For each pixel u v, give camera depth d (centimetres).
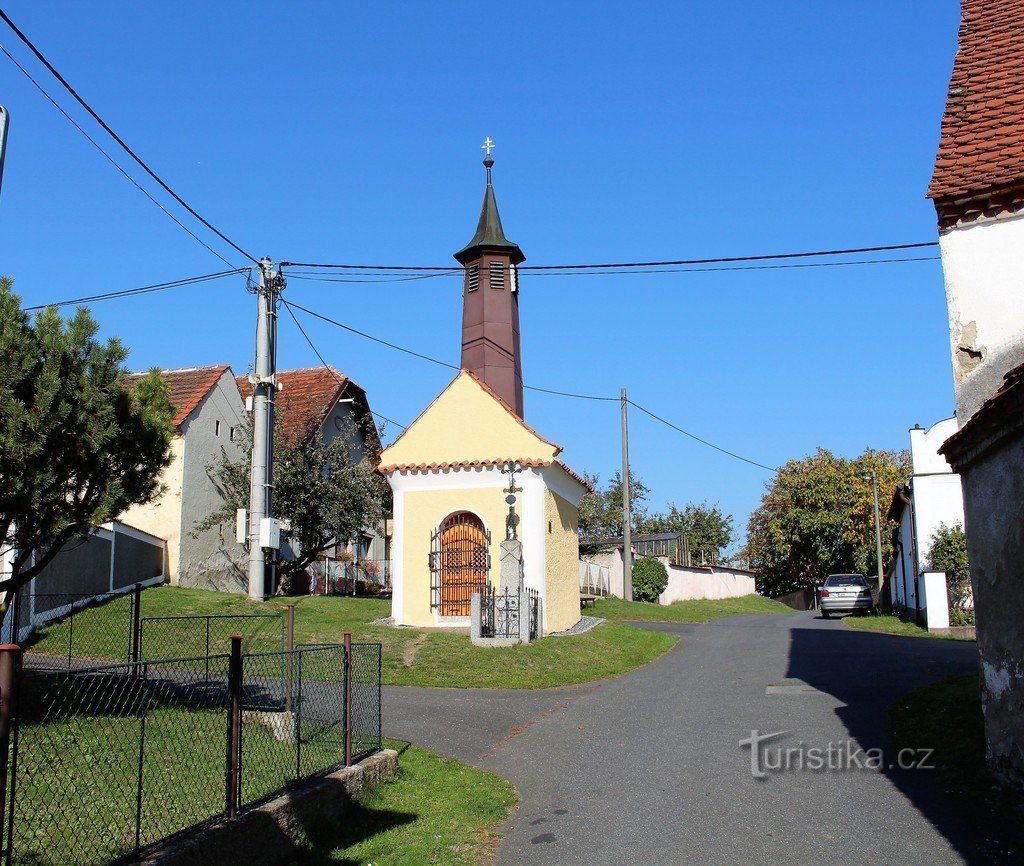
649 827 838
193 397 2745
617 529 6053
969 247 1073
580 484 2617
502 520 2247
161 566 2531
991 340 1046
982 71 1223
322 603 2438
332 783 847
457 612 2238
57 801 706
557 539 2394
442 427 2334
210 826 685
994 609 920
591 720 1325
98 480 1091
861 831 794
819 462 5403
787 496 5409
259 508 2150
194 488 2683
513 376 2564
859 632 2541
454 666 1712
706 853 763
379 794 930
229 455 2903
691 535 7219
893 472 5131
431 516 2291
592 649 1961
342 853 773
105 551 2180
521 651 1823
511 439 2292
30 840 626
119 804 715
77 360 1061
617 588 4169
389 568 3884
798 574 5559
